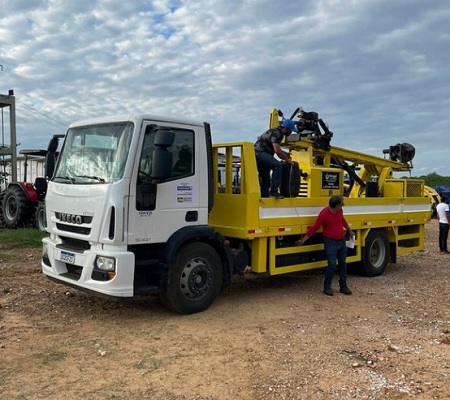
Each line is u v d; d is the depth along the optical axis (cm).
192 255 655
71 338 563
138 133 602
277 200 754
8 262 998
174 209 638
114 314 659
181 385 445
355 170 1079
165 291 637
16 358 500
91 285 596
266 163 766
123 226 587
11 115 1725
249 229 712
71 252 628
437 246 1496
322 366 489
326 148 936
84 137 657
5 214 1524
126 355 514
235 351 529
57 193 661
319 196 842
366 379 459
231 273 704
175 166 639
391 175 1098
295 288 844
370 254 952
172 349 533
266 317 659
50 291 768
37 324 611
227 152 742
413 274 1007
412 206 1057
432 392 434
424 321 652
